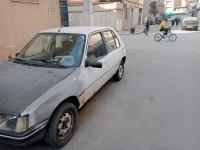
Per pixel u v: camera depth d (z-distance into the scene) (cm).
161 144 275
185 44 1232
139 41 1395
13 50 751
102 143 278
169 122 330
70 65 306
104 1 2242
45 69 298
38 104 223
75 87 282
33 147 269
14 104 219
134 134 298
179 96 436
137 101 410
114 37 479
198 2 4075
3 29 695
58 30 376
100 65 309
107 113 360
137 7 3244
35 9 828
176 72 621
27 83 258
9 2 701
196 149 265
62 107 257
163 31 1412
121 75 539
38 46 362
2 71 301
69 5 1250
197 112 363
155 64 725
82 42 333
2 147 268
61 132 264
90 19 1284
